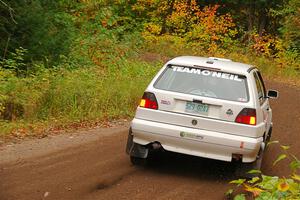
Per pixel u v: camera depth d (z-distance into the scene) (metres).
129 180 9.48
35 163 10.11
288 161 12.15
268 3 45.16
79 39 24.02
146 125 9.73
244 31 45.31
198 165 10.99
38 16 19.55
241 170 9.84
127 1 43.09
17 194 8.27
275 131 16.22
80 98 15.88
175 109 9.70
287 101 24.08
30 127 13.38
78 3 27.58
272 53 42.69
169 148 9.71
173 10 43.50
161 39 40.41
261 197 6.09
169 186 9.35
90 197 8.38
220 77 10.00
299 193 6.15
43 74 16.92
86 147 11.83
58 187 8.75
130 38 28.38
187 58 10.80
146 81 20.42
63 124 14.12
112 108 16.47
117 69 22.58
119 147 12.11
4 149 11.09
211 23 41.75
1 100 13.99
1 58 18.16
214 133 9.46
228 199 8.87
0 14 18.83
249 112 9.48
